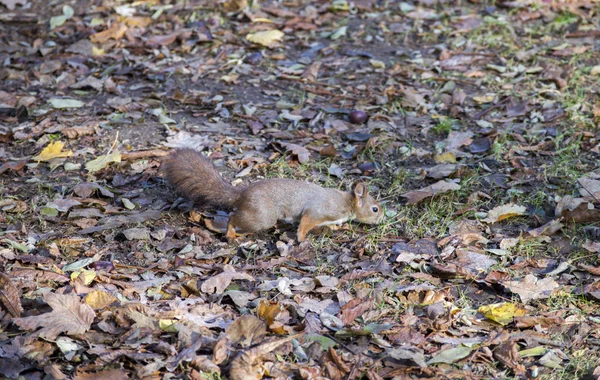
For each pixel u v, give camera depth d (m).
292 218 7.64
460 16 12.91
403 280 6.99
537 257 7.42
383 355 5.95
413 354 5.89
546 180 8.71
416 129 9.93
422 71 11.39
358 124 9.99
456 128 9.92
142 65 11.38
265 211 7.48
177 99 10.54
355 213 7.72
